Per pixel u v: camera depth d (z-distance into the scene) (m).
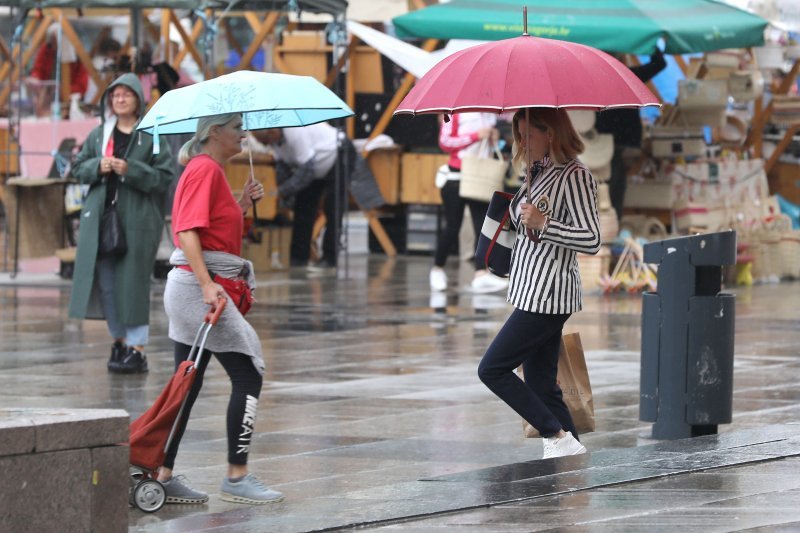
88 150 29.22
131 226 29.02
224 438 22.67
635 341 34.25
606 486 17.69
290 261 54.28
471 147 44.78
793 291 47.50
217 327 18.36
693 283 21.52
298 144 52.09
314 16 59.28
